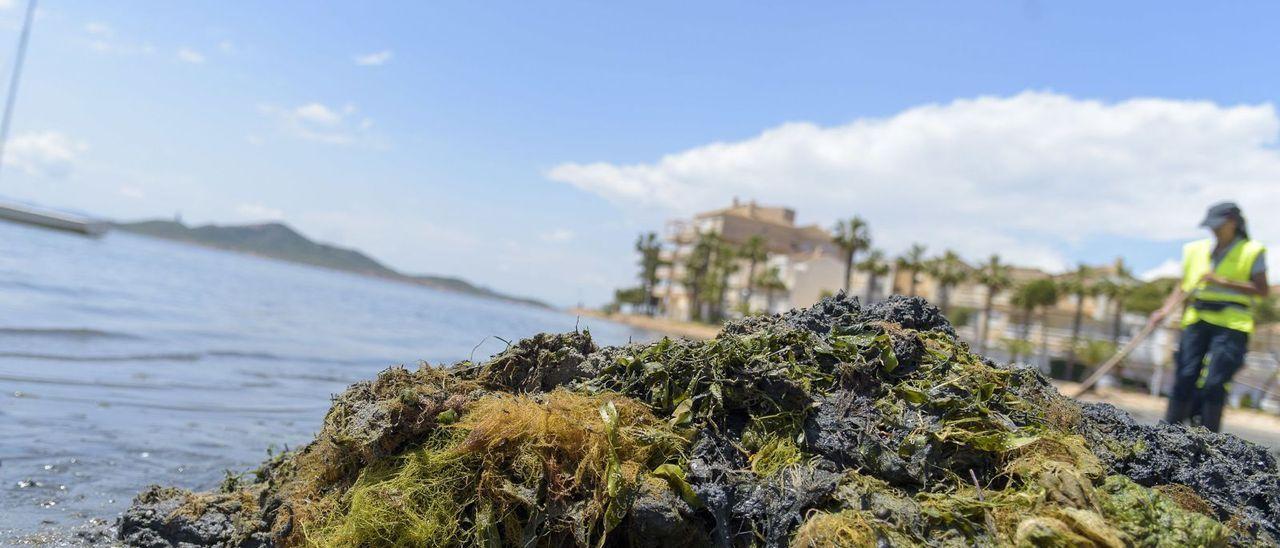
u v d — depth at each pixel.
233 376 12.17
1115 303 63.03
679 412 4.52
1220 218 7.28
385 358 18.55
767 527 4.04
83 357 12.28
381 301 80.12
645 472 4.27
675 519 4.05
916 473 4.19
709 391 4.54
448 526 4.25
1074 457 4.26
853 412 4.46
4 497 5.45
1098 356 55.81
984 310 71.31
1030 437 4.29
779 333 4.93
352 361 17.06
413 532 4.22
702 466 4.28
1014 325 68.94
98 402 8.72
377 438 4.45
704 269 112.62
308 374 13.47
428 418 4.51
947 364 4.76
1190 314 7.41
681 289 123.56
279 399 10.36
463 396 4.71
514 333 38.06
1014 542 3.73
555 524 4.18
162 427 7.80
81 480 5.95
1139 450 4.51
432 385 4.87
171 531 4.79
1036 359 60.72
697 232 118.50
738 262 112.75
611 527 4.11
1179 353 7.50
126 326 19.11
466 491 4.33
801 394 4.49
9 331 14.48
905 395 4.54
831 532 3.78
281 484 4.99
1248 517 4.28
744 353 4.75
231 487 5.30
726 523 4.07
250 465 6.78
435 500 4.29
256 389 11.05
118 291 33.47
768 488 4.16
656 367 4.73
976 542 3.79
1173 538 3.78
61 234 118.19
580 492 4.26
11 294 24.31
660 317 130.75
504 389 5.00
